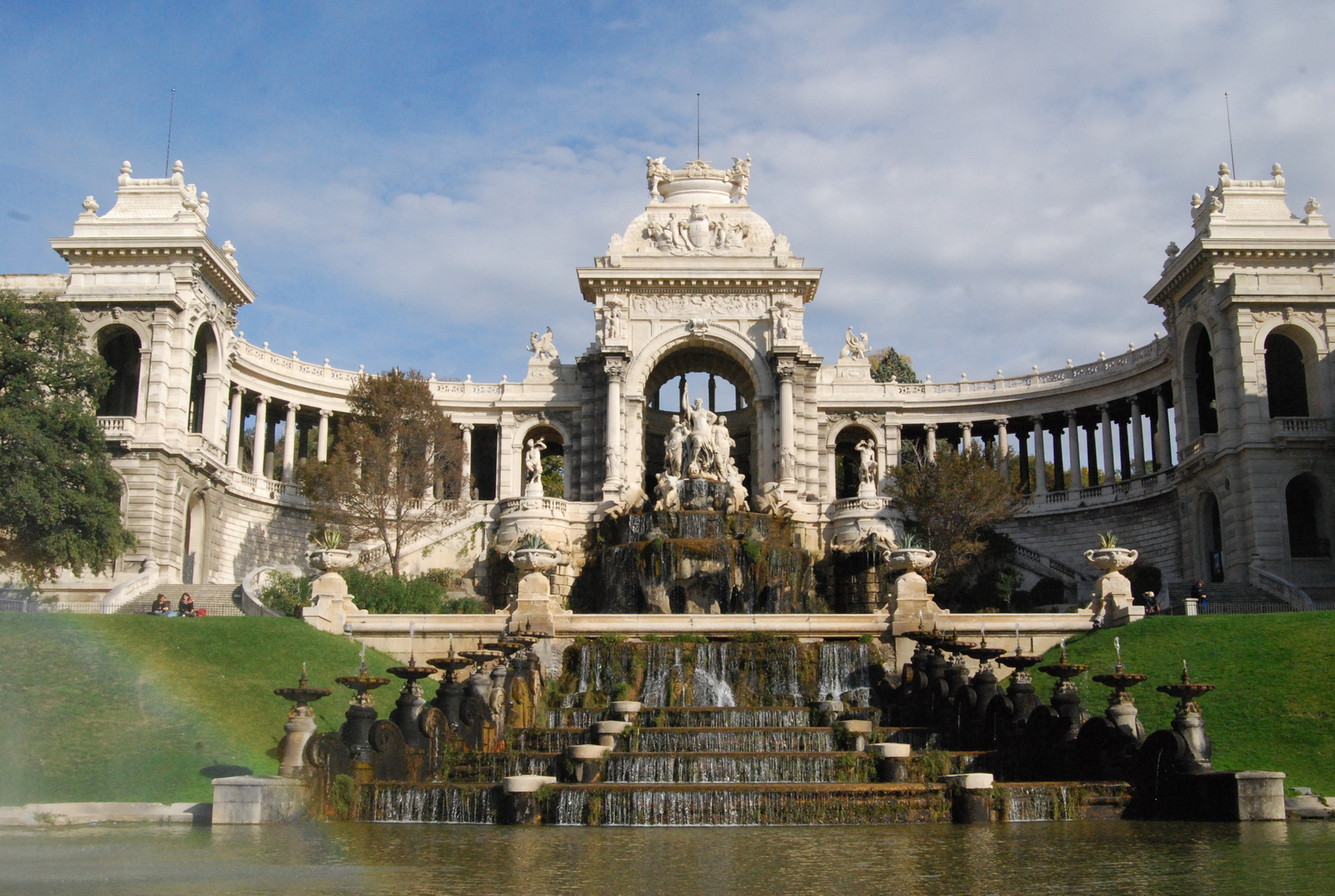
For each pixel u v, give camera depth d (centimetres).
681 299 7712
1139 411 7831
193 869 1980
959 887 1806
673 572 5809
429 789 2873
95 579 5894
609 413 7450
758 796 2789
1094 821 2778
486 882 1853
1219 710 3594
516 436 8100
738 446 8706
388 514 6719
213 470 6756
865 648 4459
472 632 4553
